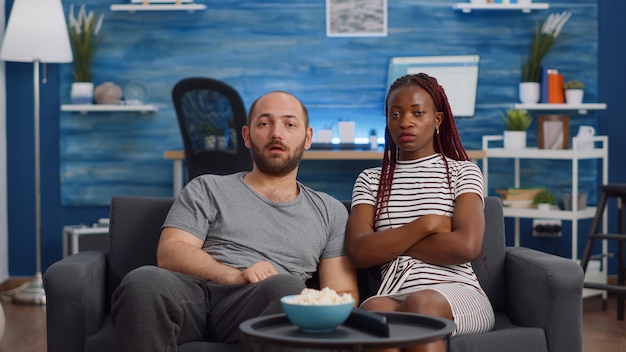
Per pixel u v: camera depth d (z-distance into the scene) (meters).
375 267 2.77
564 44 5.39
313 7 5.38
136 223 2.81
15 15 4.95
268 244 2.64
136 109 5.25
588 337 4.08
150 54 5.38
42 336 4.08
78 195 5.43
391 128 2.77
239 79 5.39
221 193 2.69
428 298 2.40
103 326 2.63
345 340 1.78
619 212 4.55
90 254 2.75
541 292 2.51
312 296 1.92
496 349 2.42
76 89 5.27
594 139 4.99
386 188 2.77
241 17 5.38
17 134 5.37
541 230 5.38
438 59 5.32
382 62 5.39
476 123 5.41
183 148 5.20
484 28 5.39
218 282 2.51
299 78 5.39
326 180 5.45
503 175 5.46
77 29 5.30
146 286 2.25
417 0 5.38
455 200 2.70
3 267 5.30
